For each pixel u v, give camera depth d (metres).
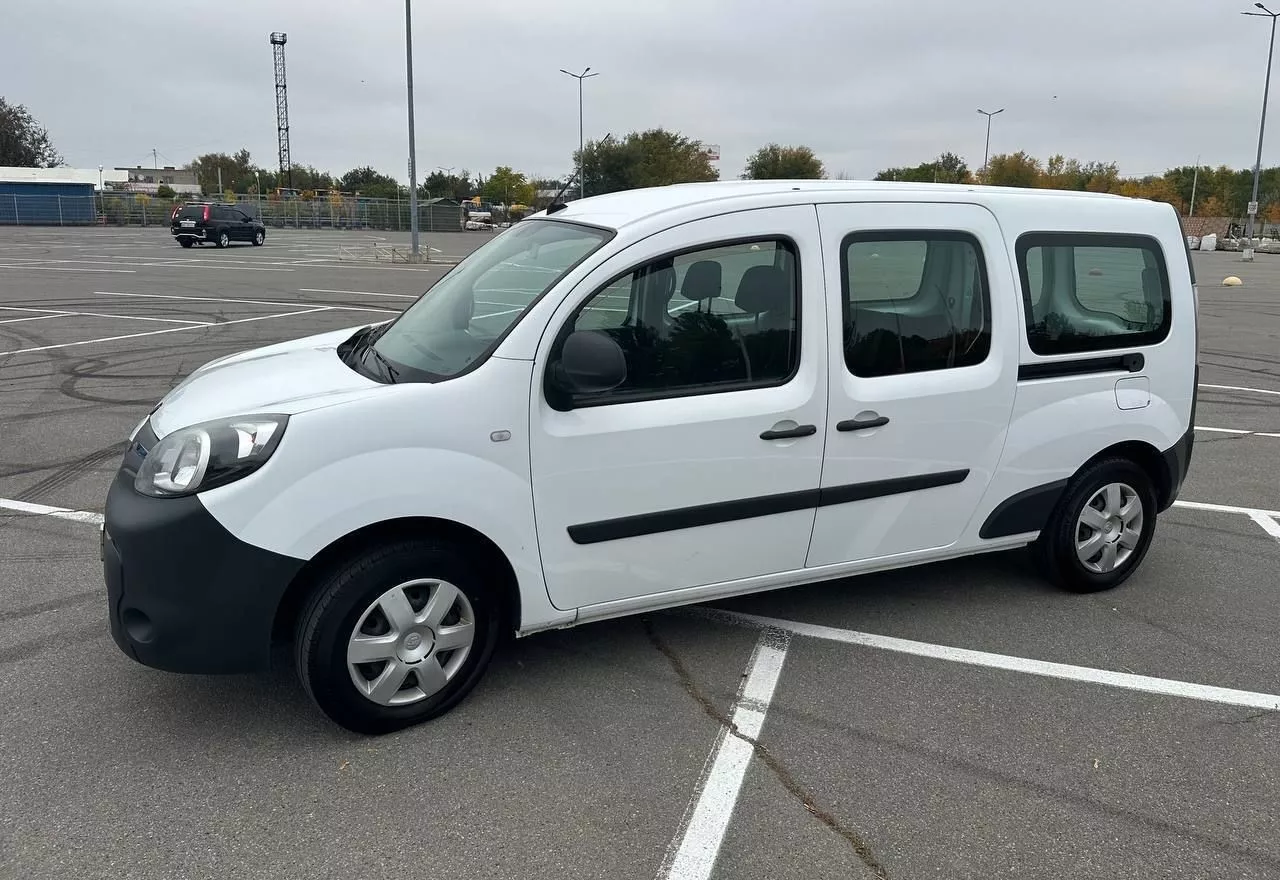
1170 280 4.28
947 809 2.80
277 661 3.64
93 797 2.77
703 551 3.47
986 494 3.98
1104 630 4.02
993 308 3.82
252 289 17.67
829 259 3.48
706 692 3.44
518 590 3.19
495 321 3.24
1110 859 2.59
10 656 3.60
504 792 2.83
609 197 3.81
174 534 2.78
